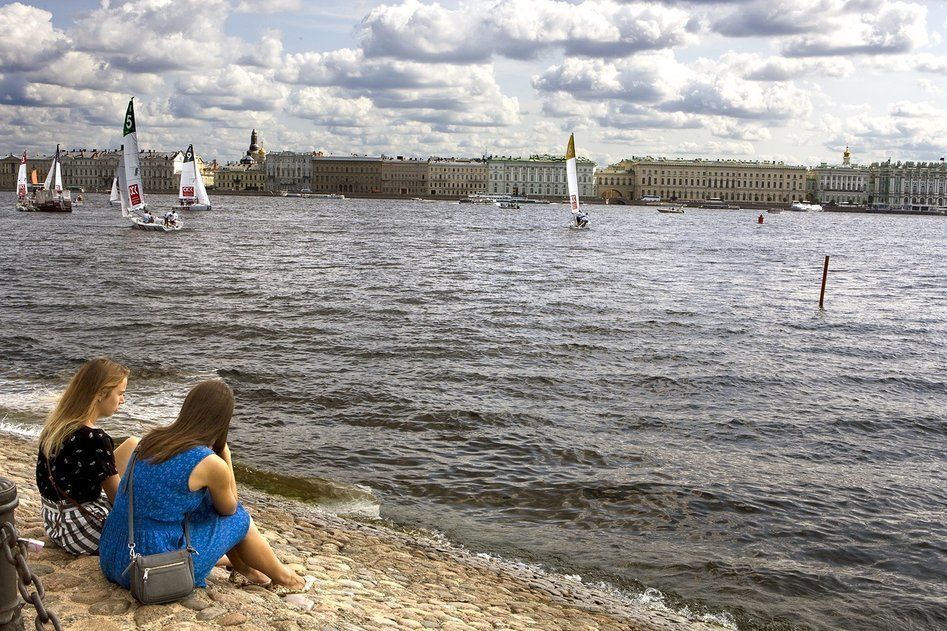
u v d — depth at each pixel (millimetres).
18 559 5727
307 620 7766
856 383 27391
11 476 13055
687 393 25125
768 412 23250
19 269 54094
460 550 13281
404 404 22438
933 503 16766
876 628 11914
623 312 41719
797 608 12305
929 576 13578
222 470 7246
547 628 10180
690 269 69812
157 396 22562
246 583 8328
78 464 7730
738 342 34375
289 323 35125
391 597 9953
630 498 16234
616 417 22141
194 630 6980
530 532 14500
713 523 15250
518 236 112312
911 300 52375
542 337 33688
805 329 38625
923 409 24219
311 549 11727
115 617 7008
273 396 22969
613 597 12102
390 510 15125
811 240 125750
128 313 36719
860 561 14016
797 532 15000
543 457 18500
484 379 25859
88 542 7941
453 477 17031
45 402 21391
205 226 117625
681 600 12320
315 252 76438
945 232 173375
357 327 34719
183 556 7160
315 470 17141
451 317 38281
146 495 7129
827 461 19234
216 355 28156
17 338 30109
